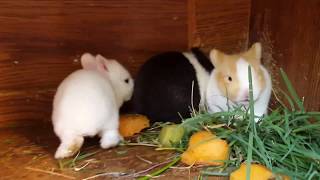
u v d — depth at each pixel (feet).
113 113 1.82
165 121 2.08
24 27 2.12
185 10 2.33
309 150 1.59
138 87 2.11
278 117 1.74
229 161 1.63
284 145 1.61
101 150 1.83
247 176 1.43
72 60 2.23
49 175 1.63
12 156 1.81
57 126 1.76
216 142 1.65
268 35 2.26
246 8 2.40
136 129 2.00
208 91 2.01
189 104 2.04
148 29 2.30
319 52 1.91
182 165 1.67
